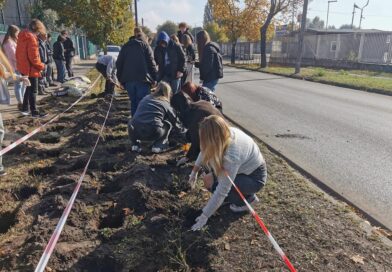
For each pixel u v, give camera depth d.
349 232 3.35
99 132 6.16
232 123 8.05
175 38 7.67
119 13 21.20
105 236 3.18
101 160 5.02
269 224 3.44
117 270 2.84
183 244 3.08
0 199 3.92
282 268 2.83
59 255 2.87
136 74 6.52
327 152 5.97
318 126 7.85
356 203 4.12
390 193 4.41
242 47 46.91
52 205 3.68
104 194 3.99
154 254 2.97
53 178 4.48
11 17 24.89
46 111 8.25
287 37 33.28
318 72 20.98
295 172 4.91
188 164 4.87
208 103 4.93
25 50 7.10
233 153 3.23
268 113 9.29
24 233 3.29
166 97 5.52
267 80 18.50
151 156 5.19
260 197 4.02
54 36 23.89
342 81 16.48
